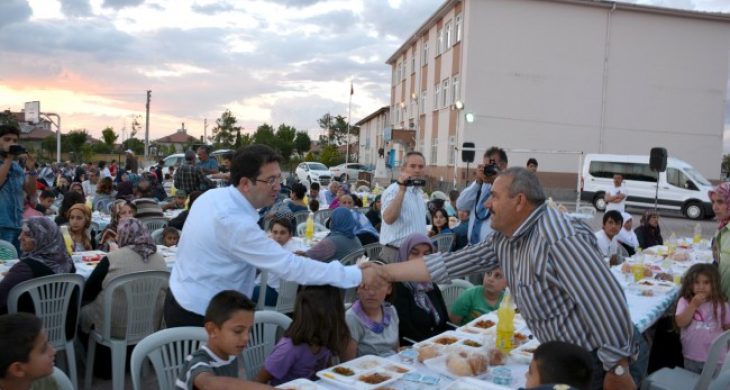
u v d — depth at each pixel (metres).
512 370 2.94
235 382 2.40
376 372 2.74
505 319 3.12
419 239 4.14
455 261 2.96
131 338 4.39
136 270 4.45
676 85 25.64
